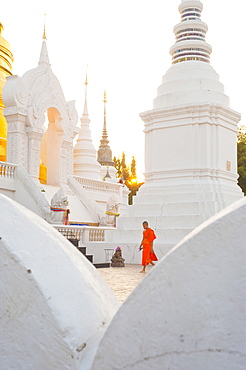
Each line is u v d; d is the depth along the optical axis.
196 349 1.80
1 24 30.47
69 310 2.12
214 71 22.08
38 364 2.08
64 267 2.31
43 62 22.91
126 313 1.97
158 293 1.91
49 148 24.03
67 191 23.38
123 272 14.07
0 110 26.50
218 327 1.78
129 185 74.06
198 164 19.98
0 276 2.20
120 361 1.93
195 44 22.41
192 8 23.44
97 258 17.75
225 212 1.93
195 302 1.83
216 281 1.81
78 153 33.22
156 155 21.03
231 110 21.00
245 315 1.76
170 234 18.20
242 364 1.73
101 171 42.00
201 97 20.69
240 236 1.81
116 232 19.50
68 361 2.02
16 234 2.28
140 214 19.95
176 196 19.55
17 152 20.53
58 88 23.47
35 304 2.12
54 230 2.65
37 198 18.20
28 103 21.20
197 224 18.06
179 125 20.53
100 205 26.64
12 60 30.41
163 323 1.87
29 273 2.14
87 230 18.14
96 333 2.18
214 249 1.84
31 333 2.11
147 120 21.73
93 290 2.38
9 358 2.14
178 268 1.89
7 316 2.17
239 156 43.50
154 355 1.87
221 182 20.17
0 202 2.44
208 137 20.17
